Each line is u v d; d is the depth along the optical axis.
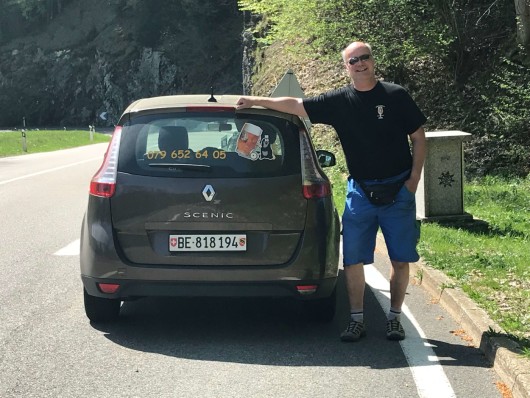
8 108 99.94
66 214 13.59
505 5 21.39
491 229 11.11
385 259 9.59
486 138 18.52
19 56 100.62
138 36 92.88
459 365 5.35
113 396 4.76
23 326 6.35
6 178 20.86
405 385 4.96
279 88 17.27
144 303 7.24
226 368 5.32
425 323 6.49
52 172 23.11
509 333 5.66
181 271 5.91
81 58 97.56
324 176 6.31
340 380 5.06
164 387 4.93
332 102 5.91
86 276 6.11
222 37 88.06
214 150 6.08
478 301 6.68
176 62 89.19
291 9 21.84
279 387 4.93
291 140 6.17
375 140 5.84
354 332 5.98
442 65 21.89
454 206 11.50
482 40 21.19
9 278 8.23
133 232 5.99
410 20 20.38
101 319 6.48
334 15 21.66
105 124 95.81
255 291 5.98
